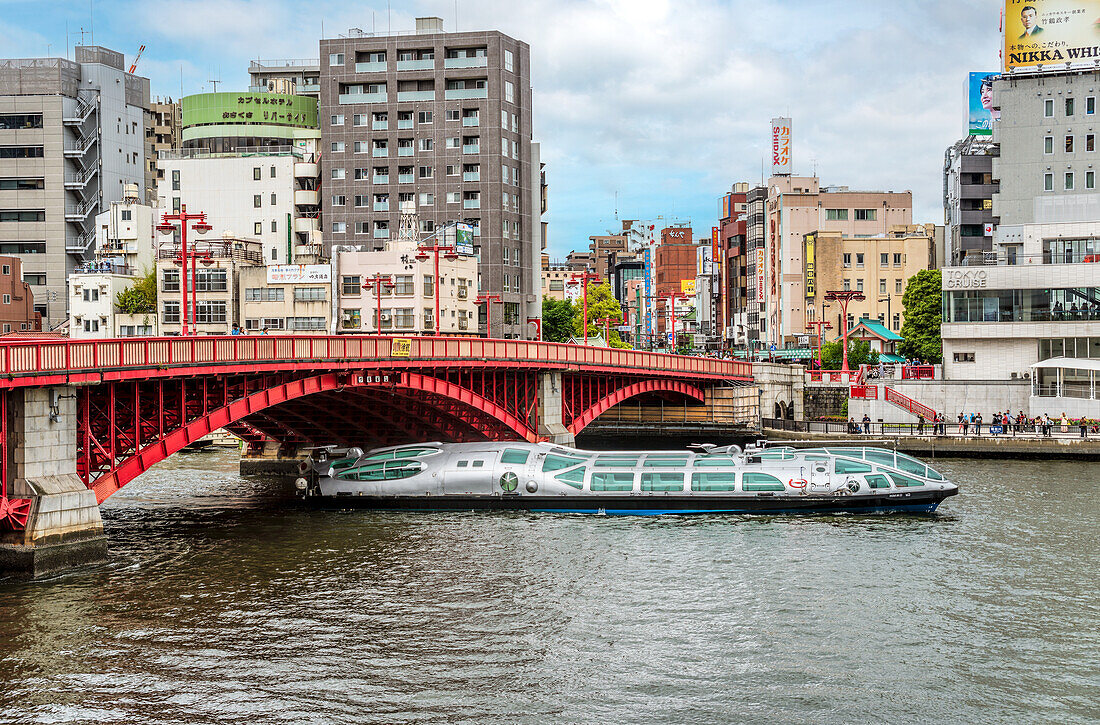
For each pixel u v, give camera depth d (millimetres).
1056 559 57062
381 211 149500
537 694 38656
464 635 44781
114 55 181625
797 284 191000
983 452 96625
